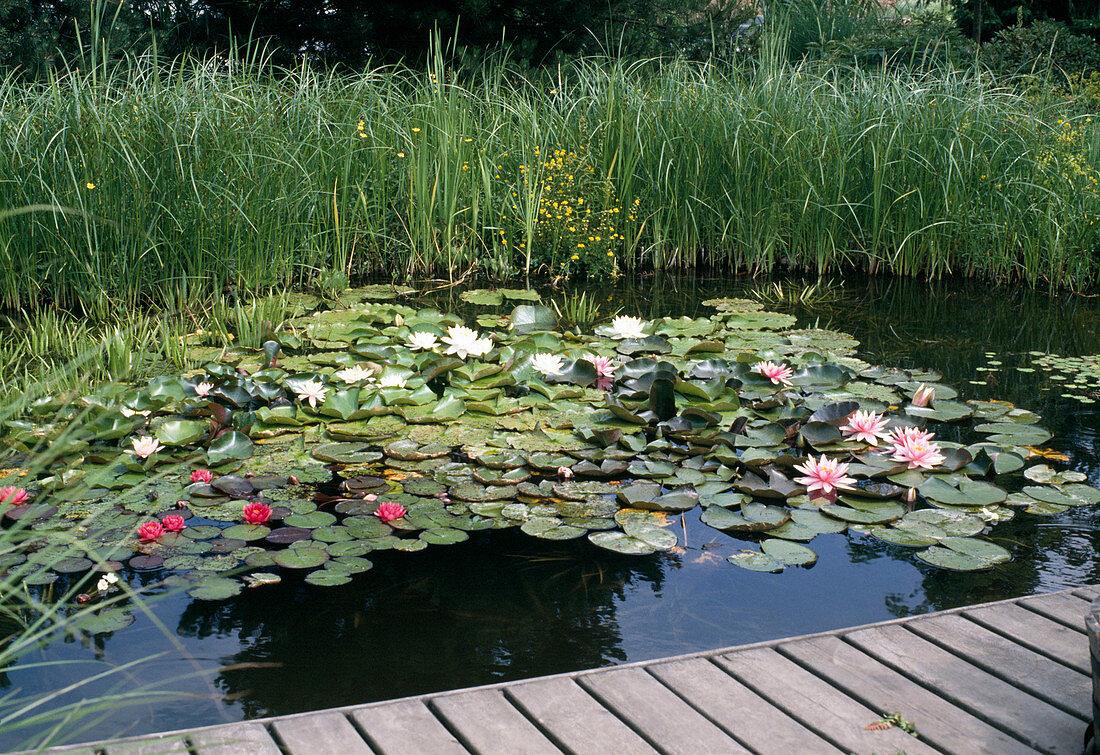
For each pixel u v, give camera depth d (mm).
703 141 6758
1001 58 9930
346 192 6277
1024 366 4383
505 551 2588
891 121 6570
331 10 10781
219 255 5555
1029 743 1661
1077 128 6637
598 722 1724
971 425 3527
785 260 7035
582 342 4562
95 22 5805
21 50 7945
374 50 10984
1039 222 6078
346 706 1784
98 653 2066
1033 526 2732
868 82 7293
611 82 6941
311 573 2361
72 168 5020
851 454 3199
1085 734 1632
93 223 5172
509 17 11266
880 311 5508
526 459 3143
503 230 6676
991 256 6352
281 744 1650
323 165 6160
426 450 3201
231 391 3525
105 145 5199
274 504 2777
